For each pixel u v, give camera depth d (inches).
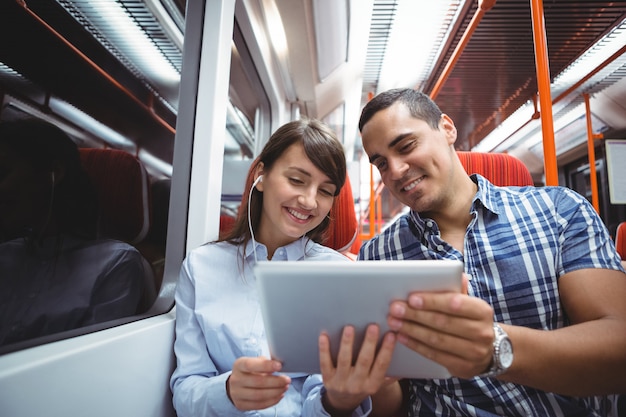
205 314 33.5
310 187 35.3
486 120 141.9
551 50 95.7
